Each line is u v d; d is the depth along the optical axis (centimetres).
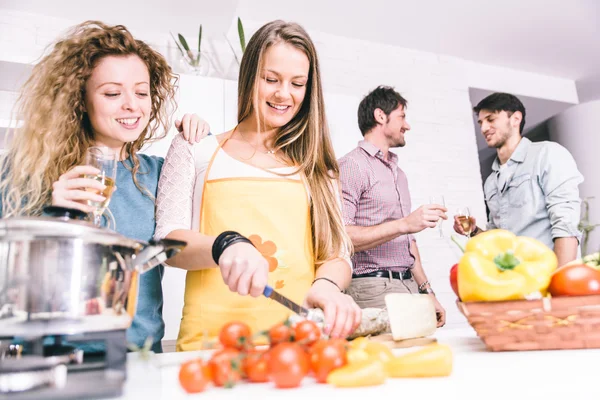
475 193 351
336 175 123
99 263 56
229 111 232
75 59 102
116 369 56
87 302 54
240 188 108
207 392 53
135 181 109
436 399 47
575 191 233
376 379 53
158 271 105
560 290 71
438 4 303
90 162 86
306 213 113
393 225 186
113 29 108
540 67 393
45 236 53
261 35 112
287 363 53
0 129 204
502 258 74
